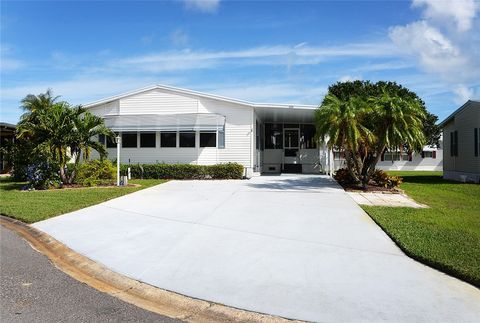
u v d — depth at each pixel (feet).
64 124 52.60
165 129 67.31
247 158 67.21
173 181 60.85
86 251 22.43
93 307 15.19
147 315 14.53
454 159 74.95
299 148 86.89
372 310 14.29
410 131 48.44
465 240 23.02
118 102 70.95
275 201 39.17
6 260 21.44
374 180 53.98
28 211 33.99
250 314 14.32
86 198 41.37
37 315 14.32
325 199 40.63
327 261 19.97
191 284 17.17
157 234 25.98
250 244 23.25
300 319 13.78
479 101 63.82
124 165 67.10
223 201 39.24
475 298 15.25
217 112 67.97
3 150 68.08
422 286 16.49
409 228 26.27
